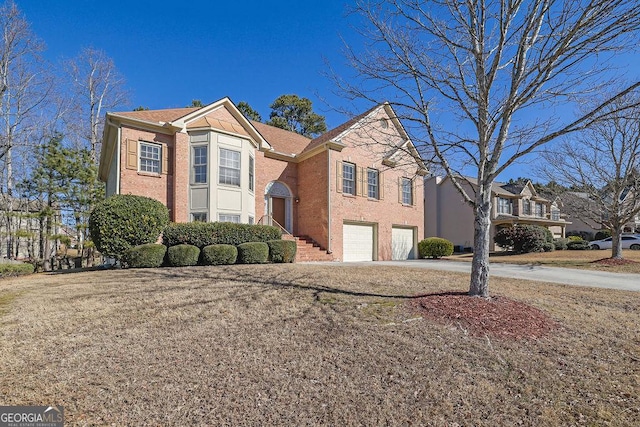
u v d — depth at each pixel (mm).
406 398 3205
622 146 14703
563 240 25750
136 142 13438
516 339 4609
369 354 4129
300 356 4062
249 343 4434
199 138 14344
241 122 15969
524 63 5793
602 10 4762
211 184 14078
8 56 18422
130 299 6551
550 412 3027
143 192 13398
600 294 7816
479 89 6195
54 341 4492
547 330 5043
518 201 29750
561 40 5309
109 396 3182
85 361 3904
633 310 6430
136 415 2893
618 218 15477
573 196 17672
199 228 11695
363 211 17328
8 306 6227
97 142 24188
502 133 6125
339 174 16500
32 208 20641
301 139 21406
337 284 7980
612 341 4719
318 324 5145
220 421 2822
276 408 3014
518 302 6324
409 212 19672
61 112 21375
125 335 4703
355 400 3154
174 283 7973
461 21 5914
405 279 8953
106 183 19516
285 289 7336
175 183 13875
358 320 5312
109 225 10414
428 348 4305
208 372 3654
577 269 13555
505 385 3490
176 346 4328
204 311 5785
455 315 5320
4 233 18047
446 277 9531
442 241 19656
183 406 3025
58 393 3229
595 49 5211
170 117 14781
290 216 17922
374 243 17953
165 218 11477
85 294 6992
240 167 15031
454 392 3326
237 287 7535
